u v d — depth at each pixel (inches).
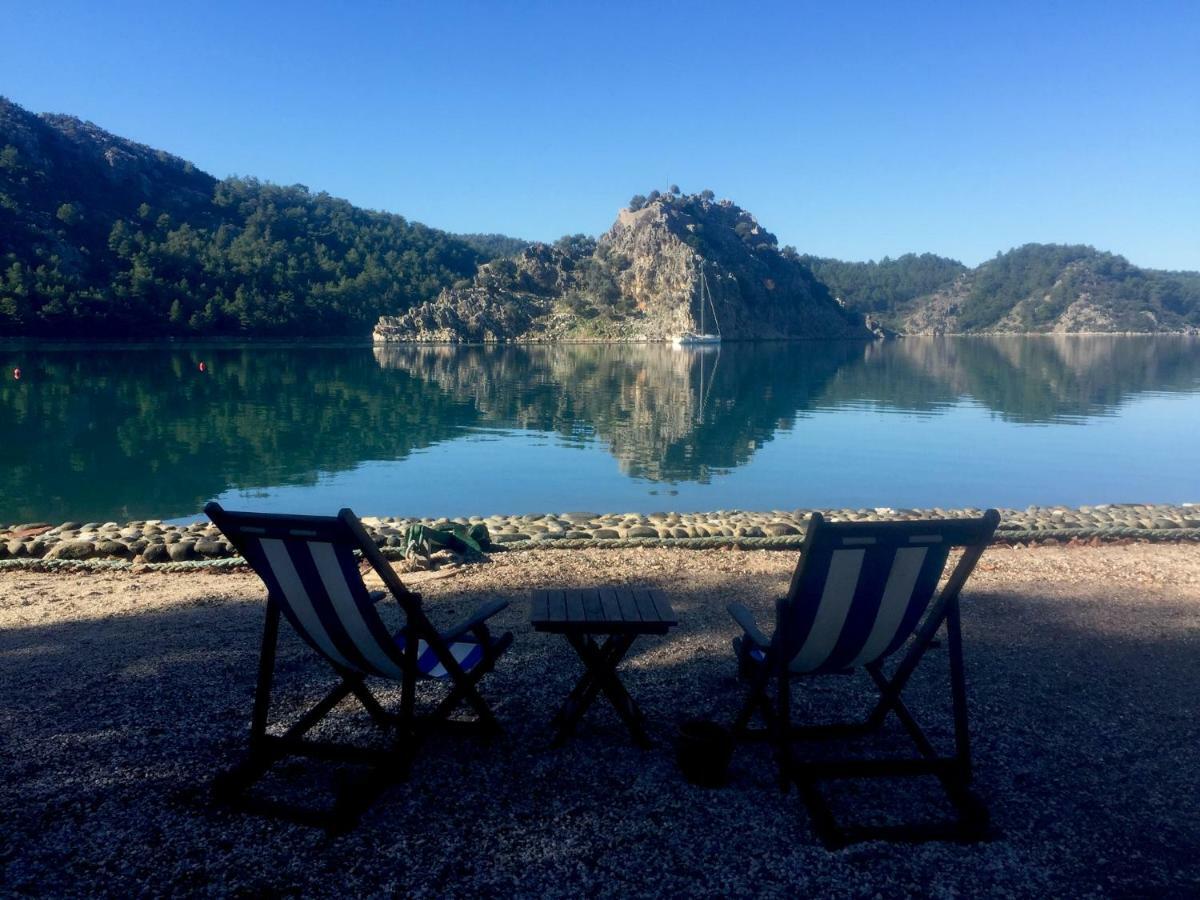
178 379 1459.2
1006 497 475.8
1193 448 660.7
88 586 236.1
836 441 716.0
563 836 109.2
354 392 1252.5
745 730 131.7
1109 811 117.1
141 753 130.8
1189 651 180.1
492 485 512.4
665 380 1605.6
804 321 6240.2
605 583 232.5
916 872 102.7
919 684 160.9
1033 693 157.2
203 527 305.7
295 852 105.0
